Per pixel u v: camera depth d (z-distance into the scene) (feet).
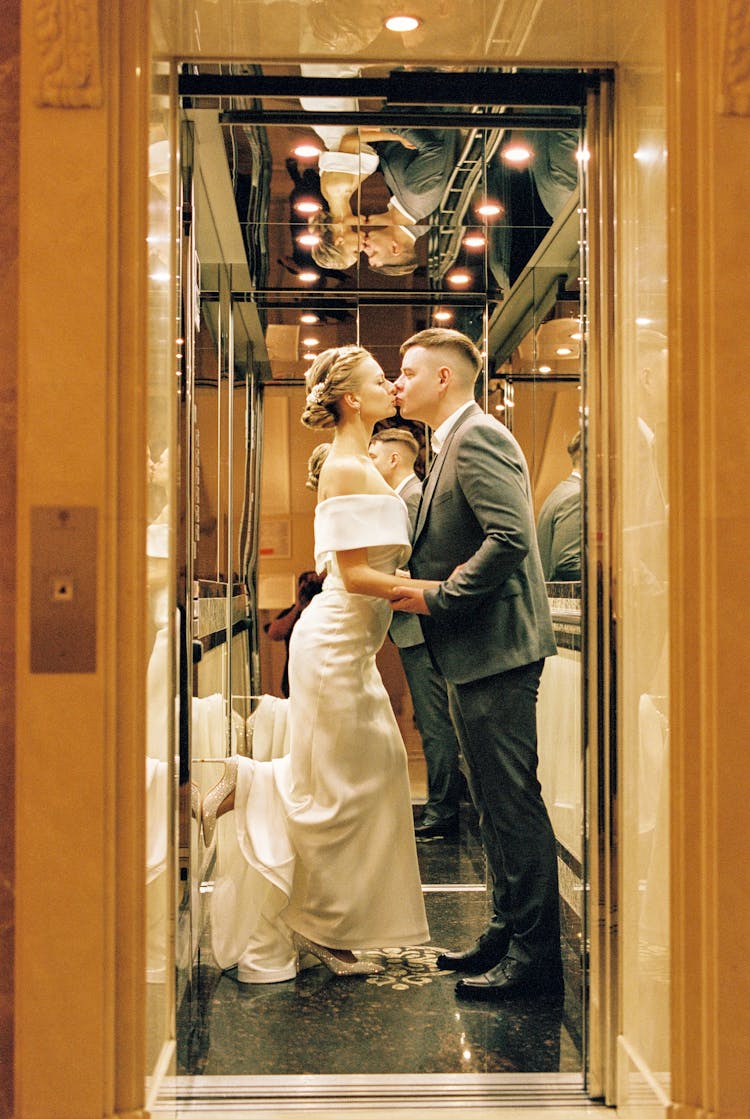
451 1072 7.03
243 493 11.57
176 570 7.21
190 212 7.63
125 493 5.63
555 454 11.16
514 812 8.50
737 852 5.55
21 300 5.48
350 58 7.02
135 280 5.65
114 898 5.55
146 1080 5.69
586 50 6.80
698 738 5.67
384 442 11.76
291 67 7.11
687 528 5.70
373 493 9.04
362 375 9.25
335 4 6.11
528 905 8.48
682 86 5.70
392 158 10.85
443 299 11.43
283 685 11.51
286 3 6.20
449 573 9.06
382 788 8.86
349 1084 6.82
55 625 5.47
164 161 6.49
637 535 6.60
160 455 6.38
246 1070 7.03
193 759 8.56
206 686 9.91
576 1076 6.99
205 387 10.99
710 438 5.62
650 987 6.17
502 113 8.05
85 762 5.46
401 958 9.46
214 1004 8.32
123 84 5.65
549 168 10.53
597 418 7.05
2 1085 5.80
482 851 11.86
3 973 5.82
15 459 5.88
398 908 8.86
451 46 6.82
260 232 11.28
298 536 11.55
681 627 5.69
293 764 8.82
